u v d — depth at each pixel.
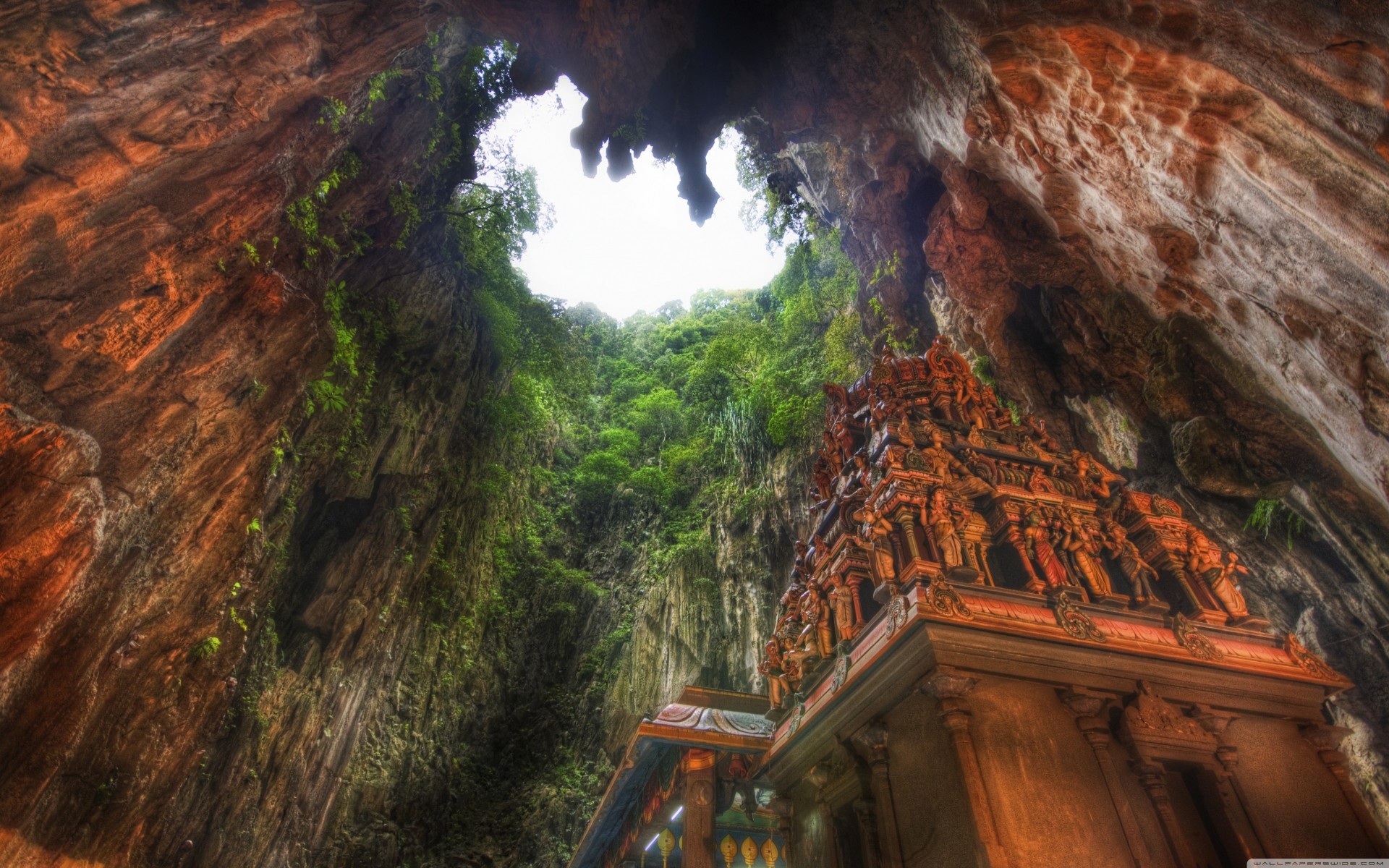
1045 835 4.41
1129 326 13.67
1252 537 14.18
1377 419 8.09
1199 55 7.90
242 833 20.11
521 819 29.47
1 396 12.16
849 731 5.92
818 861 6.20
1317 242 7.59
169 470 14.88
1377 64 6.12
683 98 16.20
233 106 14.30
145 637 14.65
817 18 14.60
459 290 34.78
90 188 12.69
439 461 32.47
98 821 13.89
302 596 26.11
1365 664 13.03
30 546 11.86
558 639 36.53
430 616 31.47
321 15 14.70
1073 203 12.41
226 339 16.00
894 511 6.31
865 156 17.73
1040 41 9.94
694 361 50.44
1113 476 7.35
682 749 7.68
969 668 5.01
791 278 35.31
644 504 41.81
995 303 16.42
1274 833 4.93
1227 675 5.63
